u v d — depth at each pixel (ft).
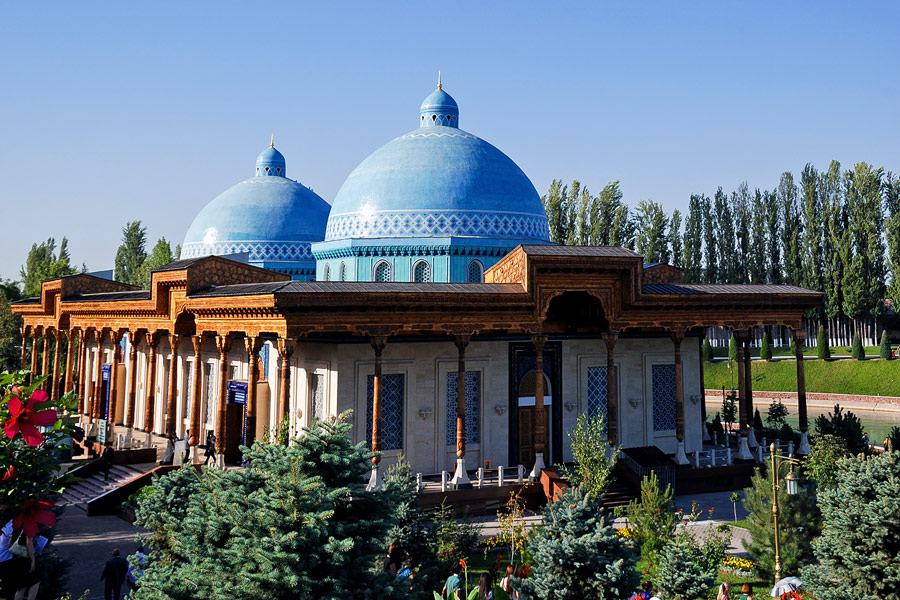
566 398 122.83
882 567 63.52
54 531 68.18
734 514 102.78
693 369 133.08
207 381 135.33
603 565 61.52
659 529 81.00
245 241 171.01
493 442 117.50
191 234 179.63
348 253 136.36
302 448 52.47
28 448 27.40
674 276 146.61
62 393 174.91
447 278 131.64
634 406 127.13
